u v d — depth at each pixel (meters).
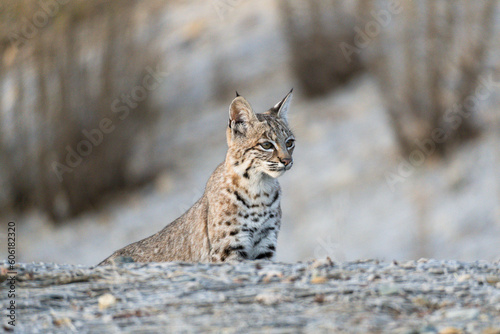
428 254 14.27
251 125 8.64
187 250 8.80
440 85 16.69
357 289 6.15
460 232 14.45
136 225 18.11
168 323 5.50
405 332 5.21
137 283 6.45
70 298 6.14
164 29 23.81
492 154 15.90
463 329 5.29
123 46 19.39
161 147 20.14
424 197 15.52
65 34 19.09
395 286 6.19
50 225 18.95
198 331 5.31
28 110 19.34
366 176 16.77
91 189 19.16
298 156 18.22
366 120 18.59
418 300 5.88
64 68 19.09
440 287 6.26
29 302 6.03
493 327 5.29
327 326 5.31
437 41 16.80
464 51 16.78
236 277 6.52
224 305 5.83
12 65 19.41
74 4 19.17
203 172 19.16
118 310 5.82
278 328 5.30
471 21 16.77
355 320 5.44
